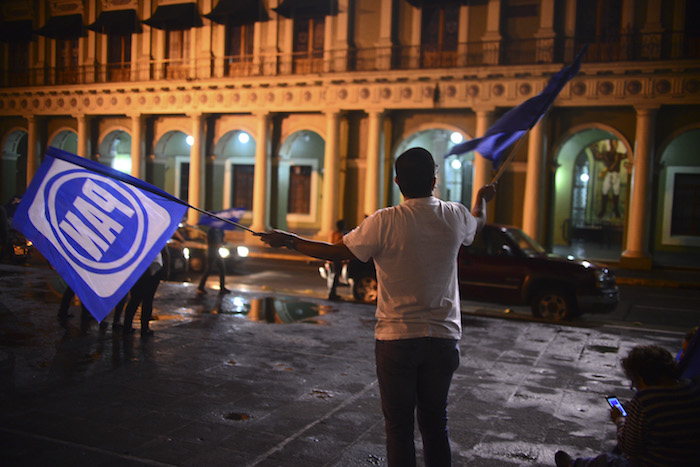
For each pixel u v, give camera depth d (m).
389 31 25.48
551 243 24.20
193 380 6.28
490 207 24.14
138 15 30.78
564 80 5.27
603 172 33.19
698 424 2.98
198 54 29.42
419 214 3.22
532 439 4.98
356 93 25.42
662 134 22.09
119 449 4.46
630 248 22.05
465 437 4.99
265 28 28.05
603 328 10.13
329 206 26.17
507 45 23.77
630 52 21.92
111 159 33.16
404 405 3.19
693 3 21.47
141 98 30.17
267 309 10.67
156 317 9.62
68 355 7.07
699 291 18.02
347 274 13.07
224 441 4.69
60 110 32.28
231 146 32.25
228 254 18.27
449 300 3.25
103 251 5.18
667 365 3.15
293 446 4.64
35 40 33.50
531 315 11.95
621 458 3.42
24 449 4.39
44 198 5.16
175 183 33.50
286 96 26.86
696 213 26.69
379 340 3.23
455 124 24.88
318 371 6.77
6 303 10.02
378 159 25.28
